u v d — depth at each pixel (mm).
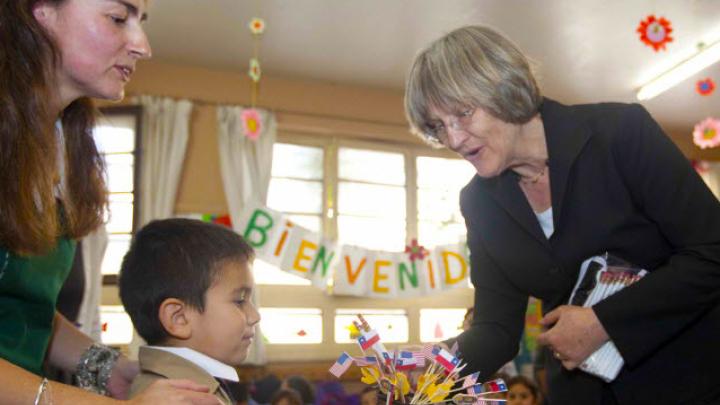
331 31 4098
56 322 1240
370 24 4008
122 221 4168
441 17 3932
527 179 1323
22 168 877
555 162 1237
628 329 1158
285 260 3896
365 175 5055
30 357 1012
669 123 5906
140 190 4195
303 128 4832
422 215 5176
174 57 4441
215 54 4406
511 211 1326
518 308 1438
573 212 1257
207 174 4453
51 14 925
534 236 1305
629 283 1225
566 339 1185
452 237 5207
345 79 4863
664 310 1148
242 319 1103
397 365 1071
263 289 4586
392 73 4754
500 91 1164
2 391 750
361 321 1109
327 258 4020
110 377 1215
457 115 1201
